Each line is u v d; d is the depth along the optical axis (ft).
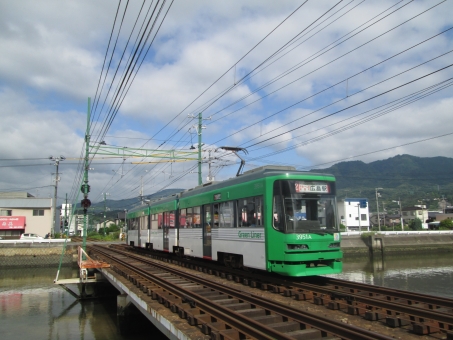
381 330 25.26
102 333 49.73
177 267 67.21
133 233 110.01
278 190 42.04
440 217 321.93
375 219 365.81
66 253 139.85
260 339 22.39
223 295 35.88
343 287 39.83
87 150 78.48
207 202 58.39
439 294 72.02
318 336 23.57
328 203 43.70
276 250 41.16
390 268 124.06
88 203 76.28
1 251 135.95
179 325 26.40
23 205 202.49
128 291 42.75
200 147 107.45
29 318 59.41
